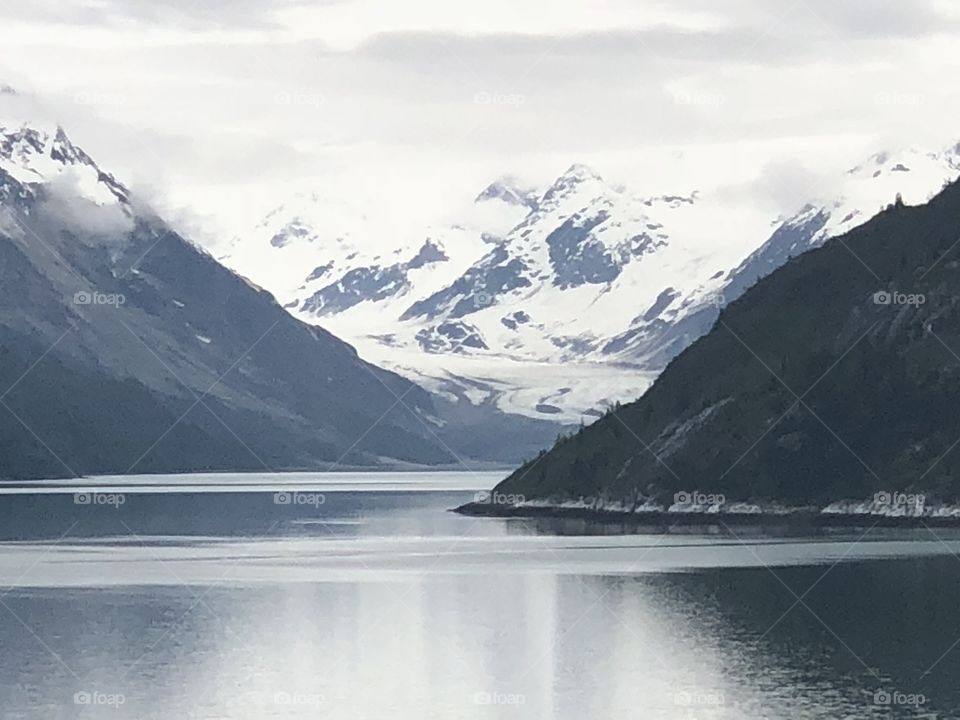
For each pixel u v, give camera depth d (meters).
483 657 135.25
